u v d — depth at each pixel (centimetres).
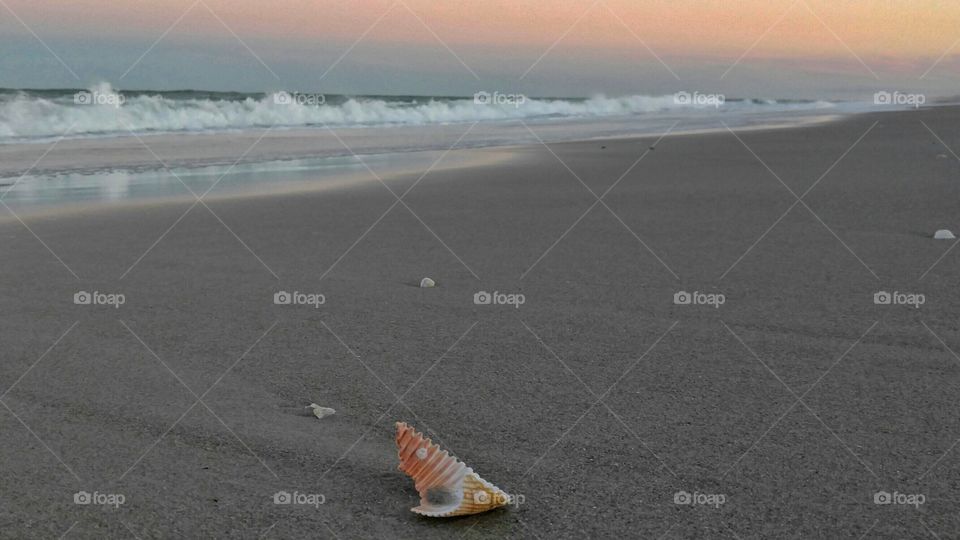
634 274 545
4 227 720
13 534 240
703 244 632
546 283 524
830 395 337
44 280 541
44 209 815
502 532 239
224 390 353
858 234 654
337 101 2134
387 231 700
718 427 309
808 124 1903
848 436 299
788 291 495
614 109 2645
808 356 384
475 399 340
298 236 682
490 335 423
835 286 504
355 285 524
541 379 361
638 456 287
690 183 969
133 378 367
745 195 866
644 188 936
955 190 859
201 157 1295
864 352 388
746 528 240
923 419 312
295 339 420
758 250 608
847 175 993
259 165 1200
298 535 238
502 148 1454
